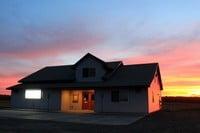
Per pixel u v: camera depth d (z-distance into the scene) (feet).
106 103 105.40
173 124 68.85
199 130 59.16
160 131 58.54
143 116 91.66
